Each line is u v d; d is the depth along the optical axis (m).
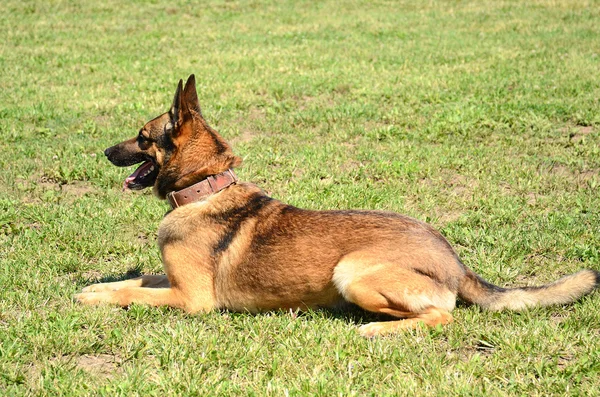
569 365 4.04
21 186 7.65
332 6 22.02
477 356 4.11
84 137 9.58
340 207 7.01
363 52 15.41
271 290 4.69
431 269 4.50
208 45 16.47
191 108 5.30
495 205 6.99
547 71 12.98
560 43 15.72
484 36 17.11
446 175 8.02
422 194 7.37
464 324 4.56
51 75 13.36
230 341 4.38
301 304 4.74
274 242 4.67
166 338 4.39
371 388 3.86
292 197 7.18
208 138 4.95
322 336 4.41
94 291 5.24
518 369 4.02
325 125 10.08
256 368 4.11
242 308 4.83
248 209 4.83
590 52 14.64
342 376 3.95
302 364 4.10
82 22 19.39
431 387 3.82
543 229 6.33
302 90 11.91
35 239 6.25
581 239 6.15
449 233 6.28
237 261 4.75
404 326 4.44
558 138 9.23
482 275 5.52
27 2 21.58
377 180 7.96
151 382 3.91
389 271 4.44
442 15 20.27
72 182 7.98
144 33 18.02
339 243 4.58
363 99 11.38
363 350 4.25
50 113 10.63
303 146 9.06
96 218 6.75
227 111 10.81
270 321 4.64
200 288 4.80
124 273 5.73
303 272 4.61
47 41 16.83
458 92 11.68
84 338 4.41
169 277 4.88
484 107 10.62
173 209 4.95
